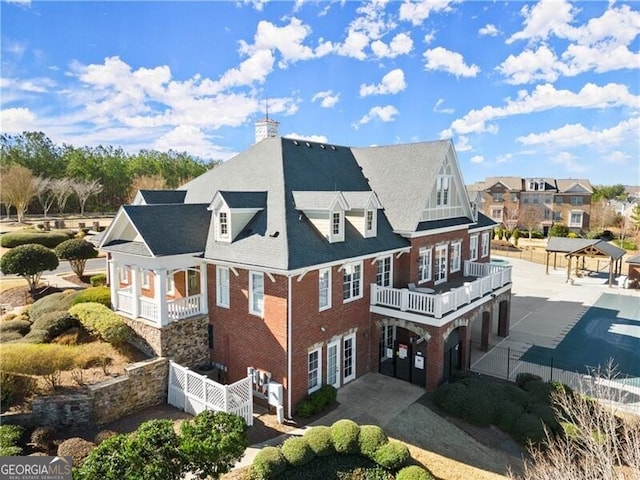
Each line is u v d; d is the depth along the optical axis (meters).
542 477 10.50
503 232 70.94
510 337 26.39
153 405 16.34
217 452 10.73
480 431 15.15
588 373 20.53
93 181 79.44
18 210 61.72
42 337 18.16
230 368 18.11
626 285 41.16
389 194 23.42
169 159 106.69
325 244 17.56
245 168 22.36
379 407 16.78
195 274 19.84
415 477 11.58
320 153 24.38
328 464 12.77
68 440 12.42
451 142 23.98
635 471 9.39
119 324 17.64
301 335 16.34
